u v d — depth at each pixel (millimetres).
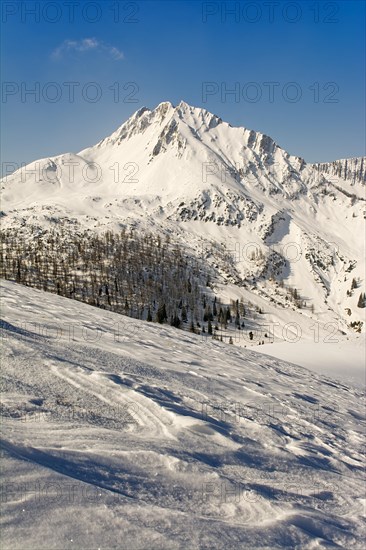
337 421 12602
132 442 5969
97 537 3498
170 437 6625
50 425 5828
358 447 10047
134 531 3732
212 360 18016
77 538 3414
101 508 3947
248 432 8242
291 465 7152
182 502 4664
